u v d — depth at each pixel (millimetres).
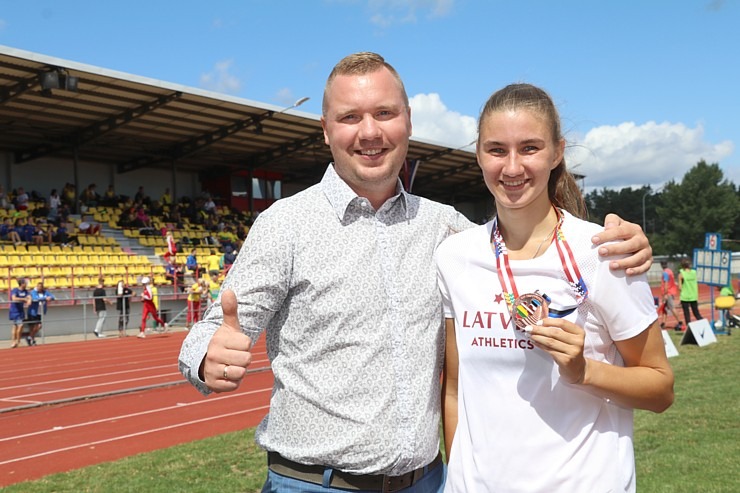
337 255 2322
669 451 5754
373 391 2252
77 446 7320
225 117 23875
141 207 28047
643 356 2082
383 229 2395
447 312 2396
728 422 6688
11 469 6449
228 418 8570
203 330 2217
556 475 2041
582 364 1919
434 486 2459
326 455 2229
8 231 22266
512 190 2111
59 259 22062
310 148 29281
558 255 2068
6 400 10156
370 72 2400
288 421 2303
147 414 8938
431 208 2568
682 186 76125
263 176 34062
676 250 75188
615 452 2086
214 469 5848
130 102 21266
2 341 18406
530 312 2010
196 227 29469
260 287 2271
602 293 2020
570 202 2318
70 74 18391
